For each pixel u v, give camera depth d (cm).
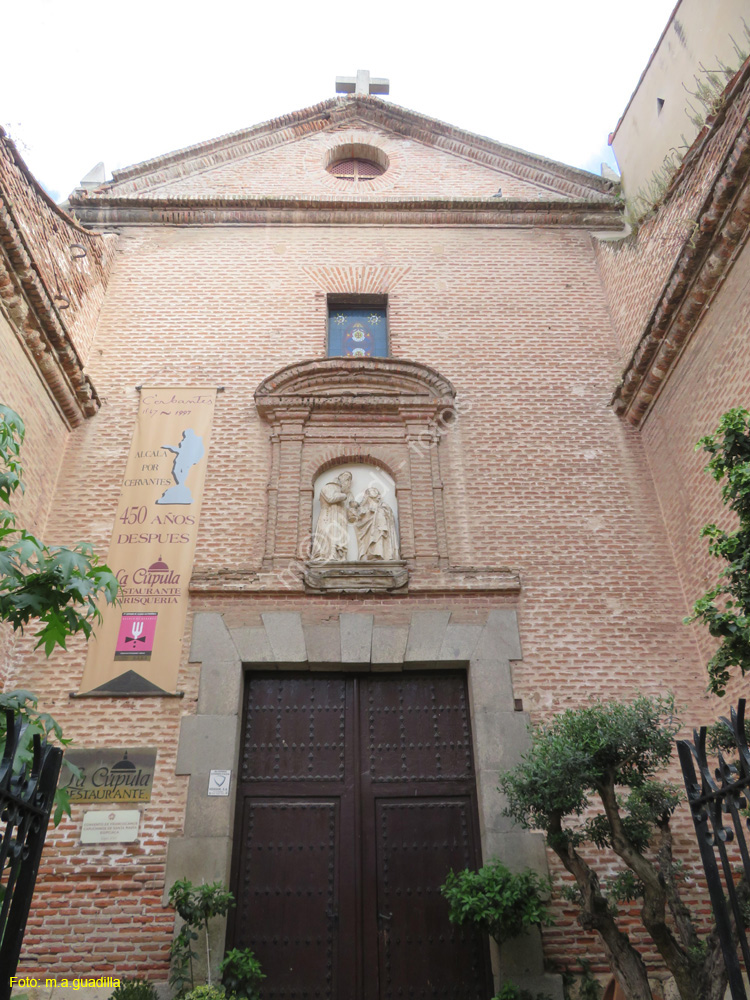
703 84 1123
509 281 1248
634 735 643
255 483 1023
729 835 406
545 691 891
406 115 1461
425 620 924
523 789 661
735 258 845
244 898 794
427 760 872
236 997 687
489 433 1079
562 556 984
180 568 950
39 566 470
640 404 1060
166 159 1370
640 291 1114
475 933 787
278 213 1298
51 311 920
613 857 802
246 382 1112
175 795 812
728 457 545
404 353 1157
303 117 1447
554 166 1409
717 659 534
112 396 1091
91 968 727
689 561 948
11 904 367
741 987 402
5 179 851
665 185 1164
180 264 1239
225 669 884
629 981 606
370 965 768
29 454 934
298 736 881
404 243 1286
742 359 836
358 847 821
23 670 873
